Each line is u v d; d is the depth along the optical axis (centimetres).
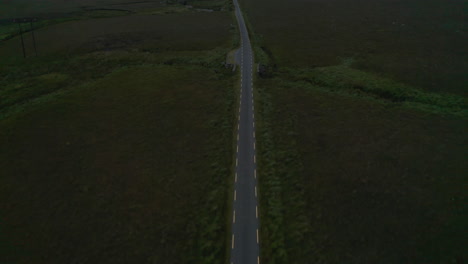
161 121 6225
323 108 6469
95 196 4469
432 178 4500
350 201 4175
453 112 6156
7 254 3684
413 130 5622
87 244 3778
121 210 4222
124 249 3697
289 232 3788
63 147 5562
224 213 4091
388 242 3606
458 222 3816
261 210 4106
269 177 4634
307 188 4409
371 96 6975
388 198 4197
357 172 4666
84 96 7406
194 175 4762
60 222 4081
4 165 5150
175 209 4194
